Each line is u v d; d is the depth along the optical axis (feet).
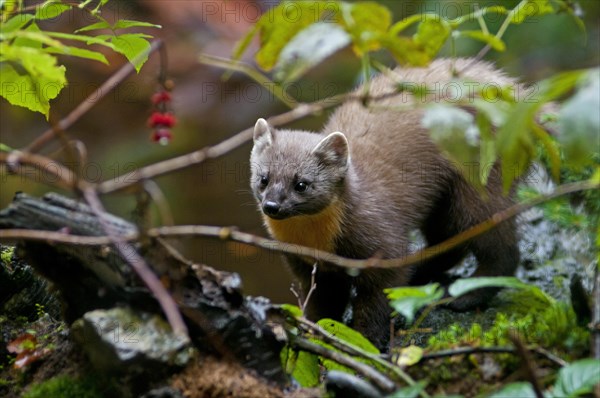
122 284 20.98
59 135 18.57
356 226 33.63
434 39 21.52
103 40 23.95
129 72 20.21
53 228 20.97
